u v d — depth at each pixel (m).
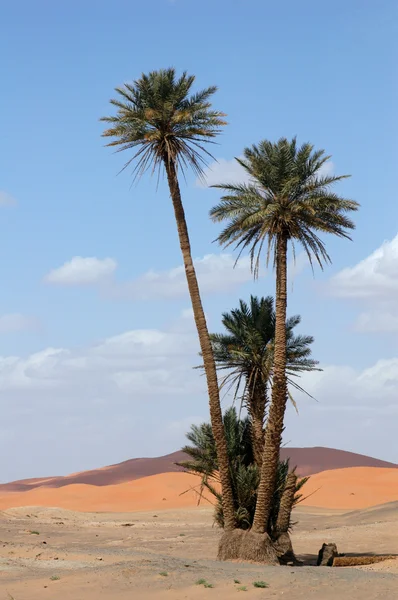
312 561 35.03
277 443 32.75
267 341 36.00
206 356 34.03
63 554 33.12
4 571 27.34
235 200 33.81
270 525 34.03
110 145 33.62
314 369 34.97
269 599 20.42
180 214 34.53
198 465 35.84
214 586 22.09
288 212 32.53
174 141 33.66
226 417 36.00
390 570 29.25
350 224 33.59
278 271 33.50
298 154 33.84
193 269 34.44
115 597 21.03
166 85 33.53
